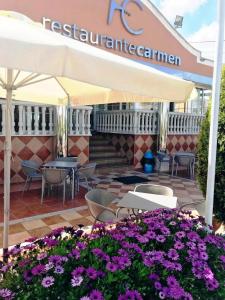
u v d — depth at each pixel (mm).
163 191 4020
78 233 2369
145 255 2043
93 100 3977
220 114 3270
